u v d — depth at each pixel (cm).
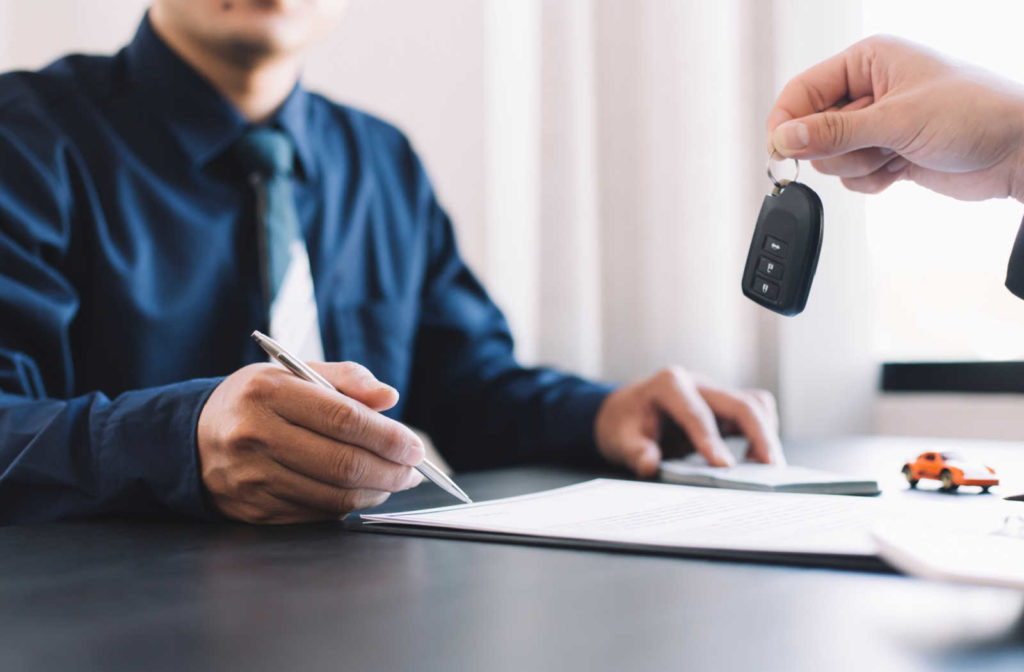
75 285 95
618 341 164
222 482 52
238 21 97
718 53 153
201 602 34
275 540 47
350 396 53
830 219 139
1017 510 51
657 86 157
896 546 34
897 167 77
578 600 33
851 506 52
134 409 57
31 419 62
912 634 29
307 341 103
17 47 185
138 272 97
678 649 27
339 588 36
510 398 108
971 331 144
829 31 141
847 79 71
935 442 111
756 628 30
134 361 95
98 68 105
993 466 82
